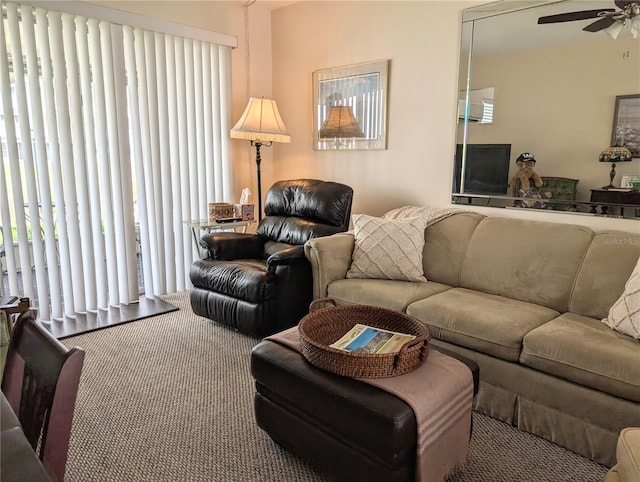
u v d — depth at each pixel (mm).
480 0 2891
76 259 3334
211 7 3844
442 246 2824
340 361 1537
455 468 1580
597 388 1722
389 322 1947
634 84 2371
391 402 1403
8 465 725
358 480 1481
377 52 3520
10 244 3031
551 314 2207
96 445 1856
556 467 1732
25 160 3014
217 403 2186
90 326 3146
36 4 2910
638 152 2395
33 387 972
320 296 2805
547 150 2717
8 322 2090
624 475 1091
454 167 3168
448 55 3098
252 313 2785
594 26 2457
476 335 2049
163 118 3650
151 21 3465
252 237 3516
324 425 1565
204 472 1703
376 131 3611
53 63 3059
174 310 3500
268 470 1715
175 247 3904
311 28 3957
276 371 1683
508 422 1999
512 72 2801
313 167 4168
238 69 4137
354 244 2910
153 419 2047
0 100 2893
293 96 4230
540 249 2432
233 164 4203
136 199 3627
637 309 1856
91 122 3273
